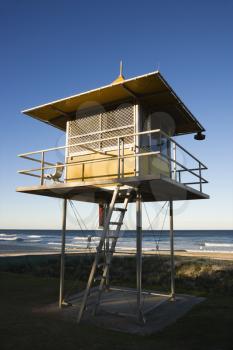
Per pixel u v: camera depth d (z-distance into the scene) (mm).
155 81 8109
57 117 10680
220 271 19672
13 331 6973
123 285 14906
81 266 21750
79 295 10977
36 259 27109
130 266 21812
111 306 9359
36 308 9266
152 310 9102
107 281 11609
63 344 6250
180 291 13039
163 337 6984
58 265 22391
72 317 8383
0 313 8594
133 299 10273
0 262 24844
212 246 70750
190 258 29969
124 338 6816
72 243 74438
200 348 6289
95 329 7418
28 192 9914
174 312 8992
